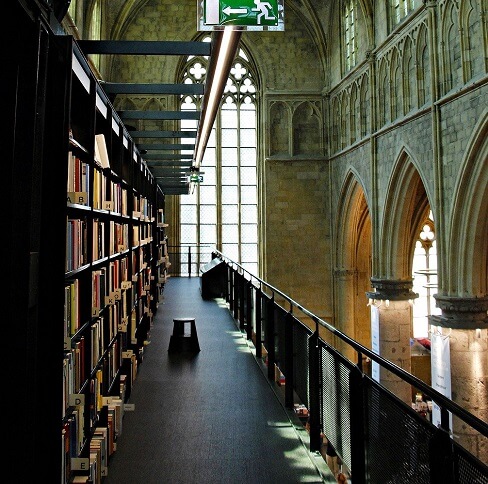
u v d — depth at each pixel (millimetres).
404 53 17828
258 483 4902
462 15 14117
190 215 28031
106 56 24234
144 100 26297
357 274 25969
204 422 6508
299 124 26688
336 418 4945
